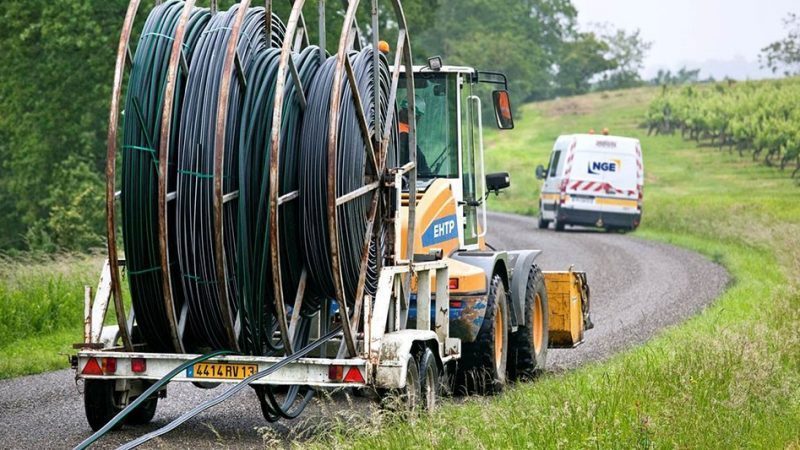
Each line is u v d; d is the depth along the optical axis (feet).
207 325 62.03
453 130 83.51
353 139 63.98
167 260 59.67
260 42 64.75
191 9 60.64
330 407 75.56
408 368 63.00
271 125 61.67
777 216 263.08
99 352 61.52
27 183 265.54
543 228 286.05
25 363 93.20
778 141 519.19
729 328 93.91
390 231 67.87
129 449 53.16
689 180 485.56
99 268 132.16
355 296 66.08
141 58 60.75
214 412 73.72
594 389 68.74
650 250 216.54
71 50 248.32
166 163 58.59
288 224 62.59
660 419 59.00
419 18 308.60
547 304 93.20
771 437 59.31
